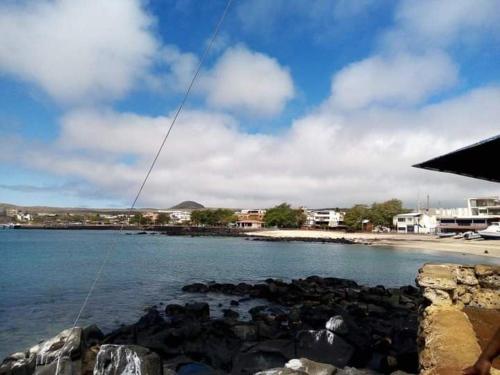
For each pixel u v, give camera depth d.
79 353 12.45
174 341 16.39
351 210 177.75
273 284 32.12
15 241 121.06
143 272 47.03
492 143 8.34
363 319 20.77
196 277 44.12
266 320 21.11
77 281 38.31
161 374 11.81
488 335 7.66
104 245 103.06
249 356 14.18
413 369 13.38
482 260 65.31
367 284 42.53
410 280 46.12
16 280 38.66
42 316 23.42
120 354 11.48
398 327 18.36
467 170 11.12
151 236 162.62
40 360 12.20
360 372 12.02
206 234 166.00
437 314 8.62
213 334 17.19
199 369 13.82
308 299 28.53
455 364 6.38
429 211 163.88
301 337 14.88
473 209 142.12
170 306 23.70
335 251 89.38
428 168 11.00
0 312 24.25
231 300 29.25
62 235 170.88
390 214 173.50
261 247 101.25
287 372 10.65
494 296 9.11
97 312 24.80
